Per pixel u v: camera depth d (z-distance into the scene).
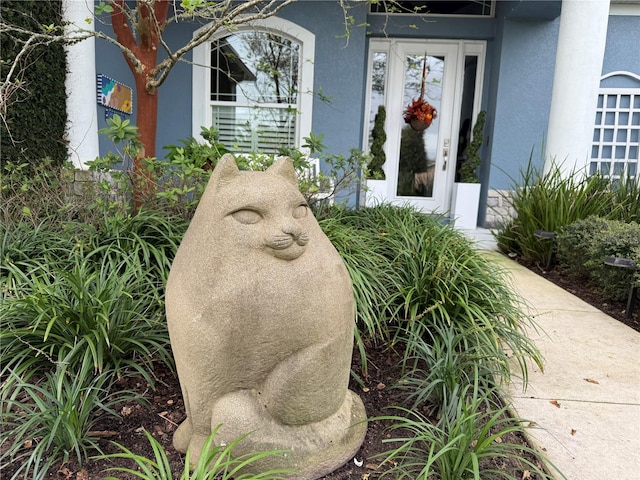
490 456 1.69
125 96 6.21
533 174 6.48
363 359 2.33
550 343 3.08
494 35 7.04
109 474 1.67
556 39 6.62
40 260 2.72
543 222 5.22
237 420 1.52
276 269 1.50
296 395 1.54
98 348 1.93
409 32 7.09
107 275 2.55
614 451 1.92
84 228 2.96
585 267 4.38
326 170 6.79
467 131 7.54
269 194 1.53
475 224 7.01
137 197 3.26
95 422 1.92
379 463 1.75
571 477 1.75
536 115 6.82
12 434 1.84
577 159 5.52
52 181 3.52
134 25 3.27
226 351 1.49
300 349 1.54
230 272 1.48
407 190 7.74
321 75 6.70
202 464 1.33
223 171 1.57
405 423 1.87
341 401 1.73
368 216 4.01
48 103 4.78
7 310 2.10
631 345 3.06
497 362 2.31
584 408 2.26
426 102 7.25
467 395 2.10
